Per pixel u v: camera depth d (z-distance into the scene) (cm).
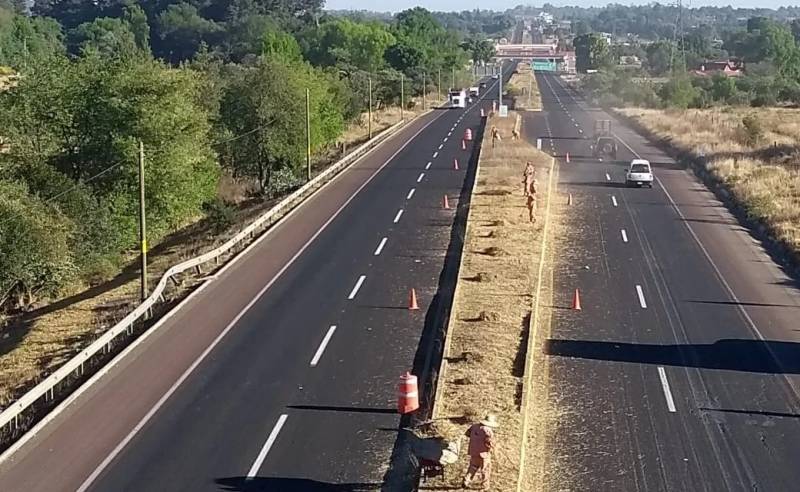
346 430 2033
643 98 11731
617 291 3173
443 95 14100
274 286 3256
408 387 2089
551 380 2345
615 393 2261
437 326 2778
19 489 1770
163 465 1866
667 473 1845
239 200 5766
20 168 3988
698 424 2083
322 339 2666
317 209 4712
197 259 3462
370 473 1828
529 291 3117
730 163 5788
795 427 2067
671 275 3388
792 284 3278
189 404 2192
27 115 4278
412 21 17825
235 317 2894
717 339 2673
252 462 1875
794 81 12812
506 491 1734
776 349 2592
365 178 5722
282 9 18050
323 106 6981
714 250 3791
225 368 2434
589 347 2597
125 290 3444
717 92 11938
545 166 6103
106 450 1942
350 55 13400
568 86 16962
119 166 4309
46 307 3434
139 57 4728
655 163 6431
